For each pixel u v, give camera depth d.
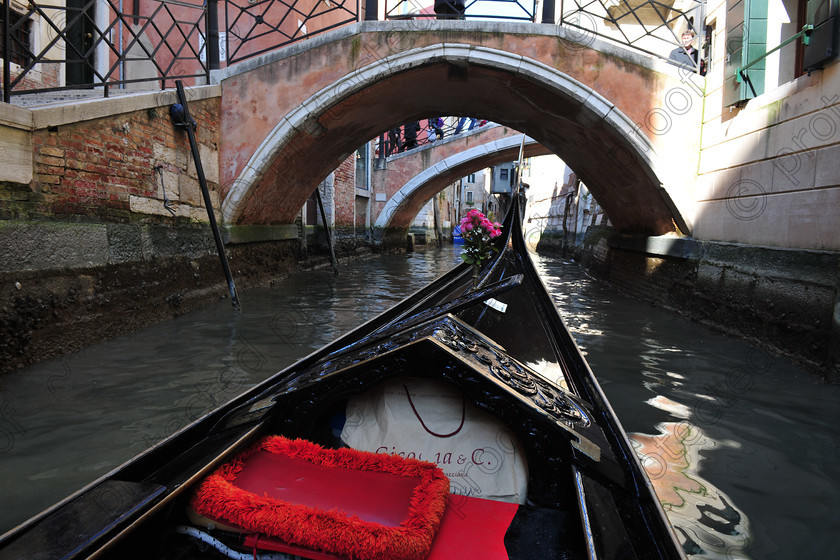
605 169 7.56
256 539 1.12
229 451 1.29
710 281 5.57
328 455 1.34
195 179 5.80
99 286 4.04
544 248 19.98
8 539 1.00
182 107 5.23
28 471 2.17
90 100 4.07
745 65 5.02
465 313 2.30
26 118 3.39
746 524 1.91
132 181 4.57
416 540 1.06
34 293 3.38
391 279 9.12
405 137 14.46
